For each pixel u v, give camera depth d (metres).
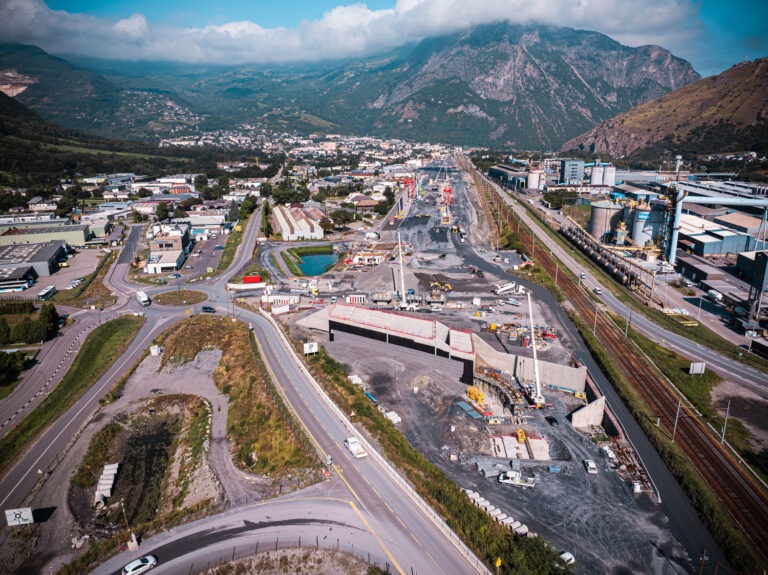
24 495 90.12
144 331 157.75
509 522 74.38
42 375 129.25
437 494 78.56
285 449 93.81
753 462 91.62
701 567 67.19
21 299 181.25
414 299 169.88
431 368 129.00
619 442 96.19
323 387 114.50
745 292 174.12
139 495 91.50
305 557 66.25
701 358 130.50
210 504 80.06
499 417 106.94
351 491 78.88
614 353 130.62
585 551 70.19
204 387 127.50
